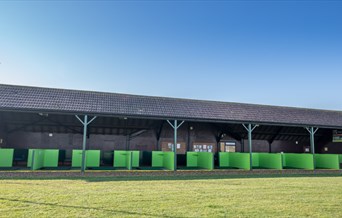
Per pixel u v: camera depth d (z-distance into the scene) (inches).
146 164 725.3
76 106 546.3
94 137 768.9
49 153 593.3
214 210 244.2
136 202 270.4
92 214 225.0
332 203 280.2
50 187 353.1
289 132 898.7
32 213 224.7
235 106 733.3
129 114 557.3
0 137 671.8
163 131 816.3
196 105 686.5
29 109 499.8
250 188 371.6
